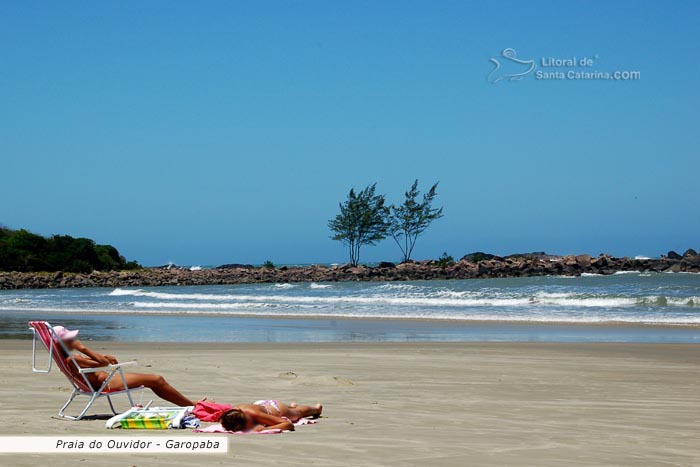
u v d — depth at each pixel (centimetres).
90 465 508
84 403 822
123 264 9462
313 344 1752
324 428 664
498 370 1190
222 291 5541
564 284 4678
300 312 3155
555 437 629
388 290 4778
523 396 896
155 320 2778
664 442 614
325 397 875
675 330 2123
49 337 718
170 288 6456
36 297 5094
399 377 1088
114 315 3134
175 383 1000
